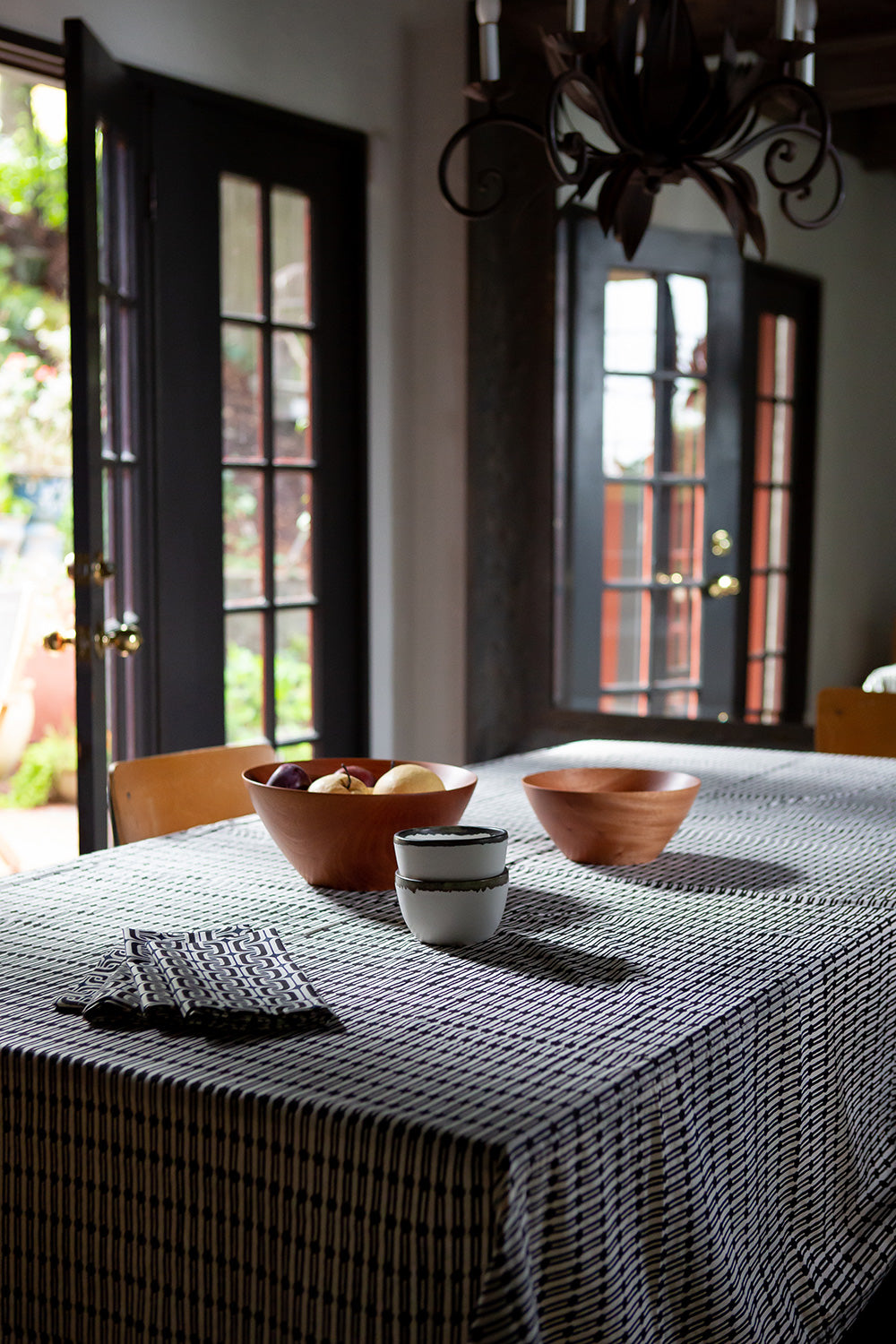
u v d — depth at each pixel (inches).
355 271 160.4
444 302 166.1
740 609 168.9
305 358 155.5
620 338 168.4
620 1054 42.6
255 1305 39.2
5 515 259.4
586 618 172.4
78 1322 42.2
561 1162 37.6
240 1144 39.2
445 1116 37.6
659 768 99.4
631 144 81.8
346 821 61.7
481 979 50.4
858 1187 56.1
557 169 76.7
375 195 161.8
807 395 164.1
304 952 54.1
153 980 47.8
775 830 78.0
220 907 61.5
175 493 137.9
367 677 165.8
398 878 55.6
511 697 173.2
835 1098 54.2
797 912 60.2
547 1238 37.5
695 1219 43.4
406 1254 36.8
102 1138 41.4
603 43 78.3
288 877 67.4
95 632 109.2
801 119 81.6
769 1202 49.3
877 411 160.4
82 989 48.7
